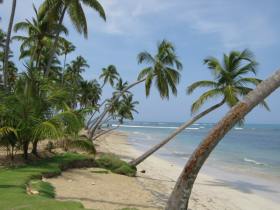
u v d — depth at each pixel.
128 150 43.16
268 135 103.75
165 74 26.89
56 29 26.19
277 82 8.05
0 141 17.56
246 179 25.28
